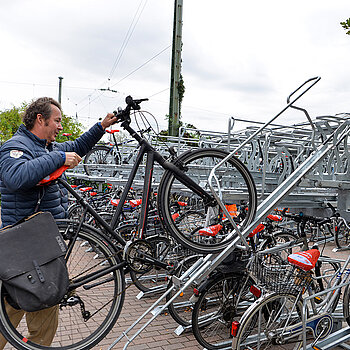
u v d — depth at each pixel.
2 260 2.02
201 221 4.94
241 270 3.19
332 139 3.18
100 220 2.57
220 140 6.48
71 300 2.39
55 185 2.53
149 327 3.68
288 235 4.65
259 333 2.74
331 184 3.36
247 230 2.64
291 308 2.81
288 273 2.83
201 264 2.90
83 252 2.52
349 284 3.17
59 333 2.83
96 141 2.94
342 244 7.74
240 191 3.85
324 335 3.10
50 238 2.17
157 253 3.72
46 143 2.57
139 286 4.53
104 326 2.49
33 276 2.05
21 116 2.55
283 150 4.46
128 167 5.88
